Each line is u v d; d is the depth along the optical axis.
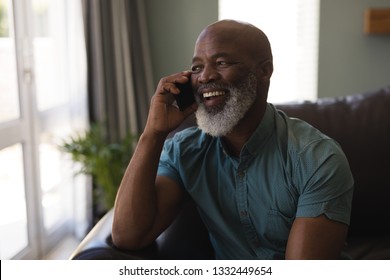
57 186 2.77
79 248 1.14
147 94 2.99
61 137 2.68
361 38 3.13
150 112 1.19
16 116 2.25
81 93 2.64
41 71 2.58
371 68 3.17
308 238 1.04
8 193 2.23
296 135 1.16
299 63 3.22
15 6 2.17
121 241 1.14
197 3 3.10
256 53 1.10
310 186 1.08
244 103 1.09
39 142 2.44
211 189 1.25
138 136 2.86
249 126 1.15
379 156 1.62
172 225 1.33
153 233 1.20
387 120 1.65
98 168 2.49
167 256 1.20
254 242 1.21
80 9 2.53
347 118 1.66
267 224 1.17
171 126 1.17
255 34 1.11
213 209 1.24
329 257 1.04
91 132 2.51
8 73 2.18
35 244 2.41
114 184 2.55
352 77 3.19
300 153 1.11
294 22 3.18
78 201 2.72
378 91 1.73
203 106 1.12
